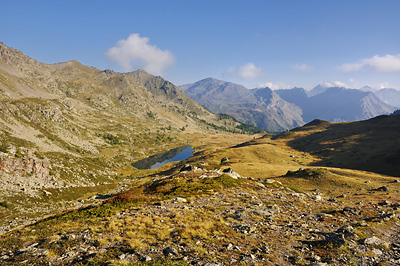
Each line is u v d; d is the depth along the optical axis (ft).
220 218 71.20
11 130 508.12
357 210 94.27
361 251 49.39
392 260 45.78
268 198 117.60
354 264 43.45
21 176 282.97
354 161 430.61
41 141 549.13
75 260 39.01
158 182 148.05
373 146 501.15
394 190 181.68
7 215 193.16
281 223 71.31
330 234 59.98
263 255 45.62
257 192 134.82
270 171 325.83
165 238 52.75
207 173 176.96
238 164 373.61
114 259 39.68
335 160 471.21
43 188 278.26
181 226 61.72
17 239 50.49
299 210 93.61
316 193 177.68
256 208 89.66
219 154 582.76
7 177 264.72
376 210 97.81
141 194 117.50
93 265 36.99
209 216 74.33
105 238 50.83
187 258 41.98
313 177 252.21
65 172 375.66
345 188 212.02
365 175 265.75
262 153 570.87
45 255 40.86
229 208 88.79
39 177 307.37
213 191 126.31
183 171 201.36
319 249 50.55
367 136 610.65
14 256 41.22
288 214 84.94
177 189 124.26
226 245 49.96
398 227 70.74
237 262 41.37
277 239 56.44
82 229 57.41
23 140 479.00
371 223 71.56
